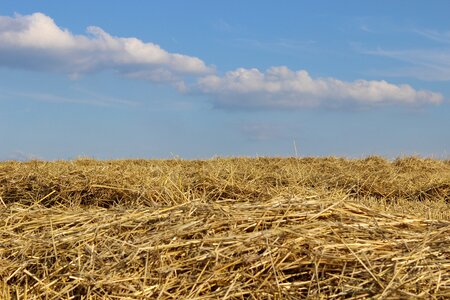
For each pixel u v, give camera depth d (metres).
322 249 3.84
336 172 10.16
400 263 3.68
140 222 4.48
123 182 6.88
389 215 4.67
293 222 4.34
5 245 4.39
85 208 6.38
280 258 3.78
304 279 3.66
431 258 3.84
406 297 3.26
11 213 5.21
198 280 3.62
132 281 3.70
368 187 8.63
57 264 3.99
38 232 4.68
